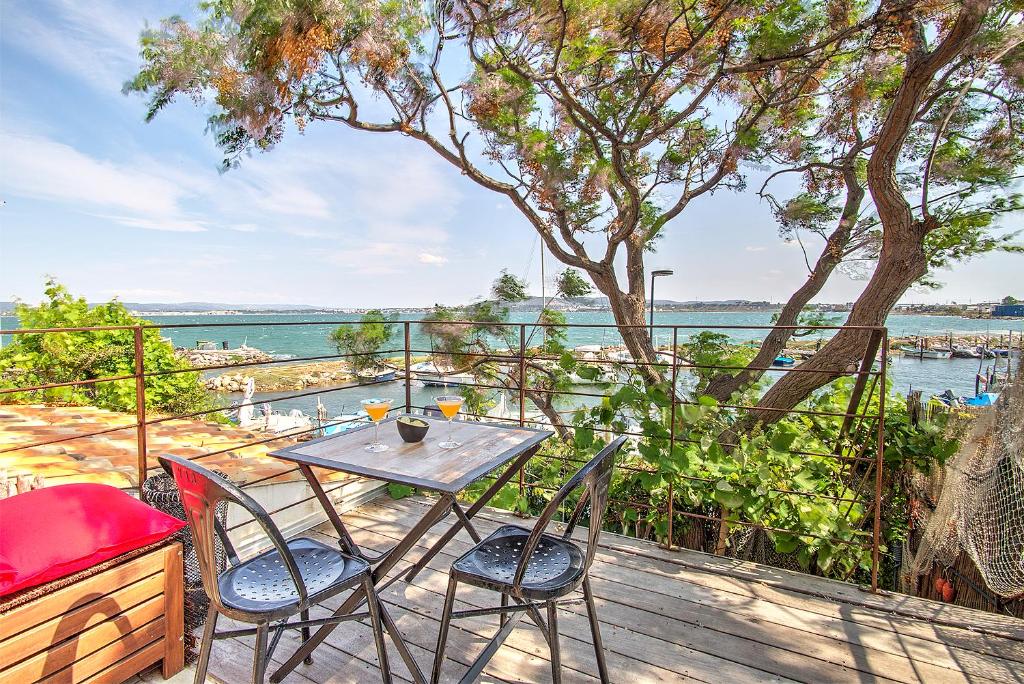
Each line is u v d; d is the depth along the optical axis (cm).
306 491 306
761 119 609
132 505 172
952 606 222
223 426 506
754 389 516
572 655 191
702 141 665
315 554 170
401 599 228
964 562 284
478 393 565
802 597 231
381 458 178
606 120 573
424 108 550
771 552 340
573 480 138
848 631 206
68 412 511
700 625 210
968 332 3628
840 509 309
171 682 173
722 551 328
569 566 161
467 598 229
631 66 558
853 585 240
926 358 3584
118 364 671
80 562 149
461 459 176
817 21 484
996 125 496
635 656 190
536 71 518
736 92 611
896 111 437
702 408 295
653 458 286
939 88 504
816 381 507
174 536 176
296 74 435
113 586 158
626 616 216
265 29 411
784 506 283
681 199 683
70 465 294
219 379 2298
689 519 343
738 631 206
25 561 141
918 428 347
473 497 349
